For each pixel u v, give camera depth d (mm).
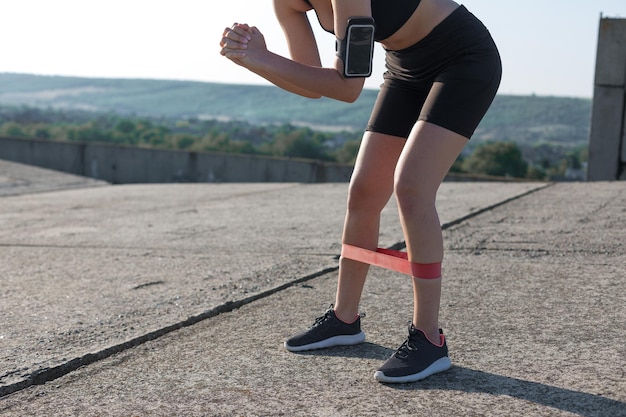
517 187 7848
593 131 11656
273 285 3621
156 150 18688
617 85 11430
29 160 20266
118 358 2592
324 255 4426
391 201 7004
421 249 2221
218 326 2953
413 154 2203
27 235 5797
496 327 2768
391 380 2201
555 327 2738
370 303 3199
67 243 5316
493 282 3520
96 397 2219
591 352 2434
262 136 162000
